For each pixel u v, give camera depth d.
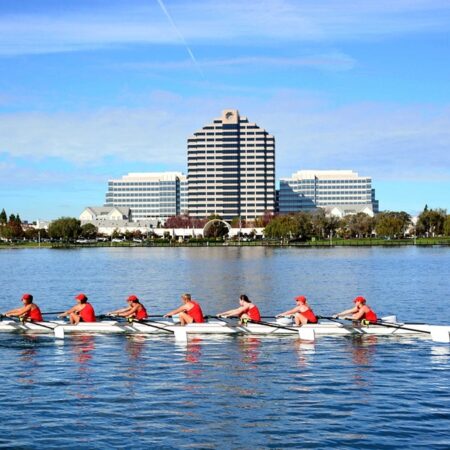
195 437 24.16
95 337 43.50
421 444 23.39
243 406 27.75
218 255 188.50
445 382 31.64
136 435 24.34
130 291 82.44
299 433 24.52
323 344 40.97
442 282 91.38
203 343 41.41
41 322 45.91
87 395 29.42
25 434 24.42
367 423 25.53
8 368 34.78
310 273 111.00
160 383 31.55
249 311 44.50
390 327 43.91
